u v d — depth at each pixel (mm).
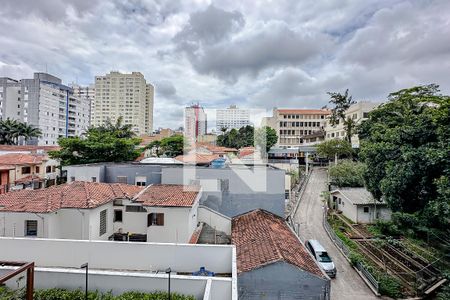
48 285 7973
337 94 49375
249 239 13672
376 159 18312
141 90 103438
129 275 7953
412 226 19219
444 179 12367
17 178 33062
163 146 48844
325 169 47875
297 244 13625
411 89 32750
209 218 16656
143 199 14406
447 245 16234
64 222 12836
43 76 80562
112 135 39750
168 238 13797
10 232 12359
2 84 74250
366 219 25078
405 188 15031
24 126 57156
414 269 16359
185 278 7930
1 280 5664
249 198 18062
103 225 14055
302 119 76062
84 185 15070
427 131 15047
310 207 29250
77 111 89938
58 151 32312
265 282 10547
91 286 7938
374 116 31844
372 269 15828
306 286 10500
